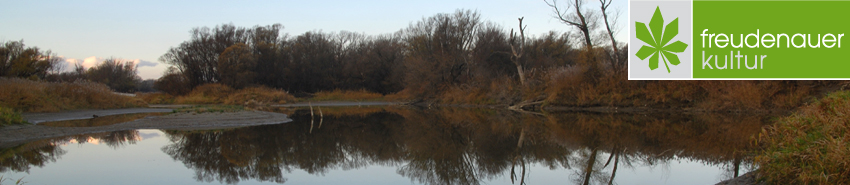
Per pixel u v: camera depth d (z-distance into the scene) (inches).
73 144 508.4
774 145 277.1
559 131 647.8
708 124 674.2
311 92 2155.5
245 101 1610.5
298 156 469.1
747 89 816.9
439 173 393.1
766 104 802.8
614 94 989.8
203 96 1681.8
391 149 523.8
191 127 698.8
